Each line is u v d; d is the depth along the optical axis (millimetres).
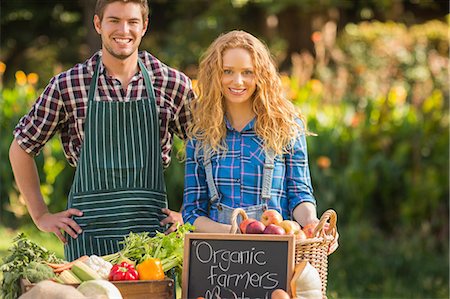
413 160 7977
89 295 3143
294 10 14695
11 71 15758
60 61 15836
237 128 3859
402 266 7496
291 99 8422
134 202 4086
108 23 3930
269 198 3787
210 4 14914
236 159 3812
